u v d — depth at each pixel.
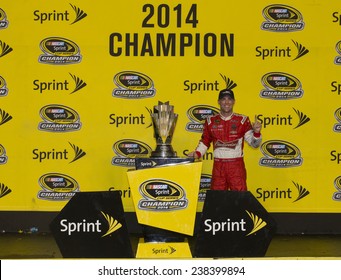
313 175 6.54
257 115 6.51
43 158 6.52
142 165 5.23
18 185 6.52
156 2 6.47
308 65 6.48
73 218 5.07
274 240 6.35
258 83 6.50
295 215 6.57
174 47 6.49
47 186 6.54
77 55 6.49
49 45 6.47
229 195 5.10
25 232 6.57
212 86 6.50
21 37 6.46
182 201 5.18
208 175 6.54
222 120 5.80
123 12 6.48
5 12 6.44
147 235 5.23
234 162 5.77
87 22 6.47
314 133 6.52
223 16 6.47
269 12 6.47
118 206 5.09
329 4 6.46
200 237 5.08
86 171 6.54
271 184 6.54
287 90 6.50
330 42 6.47
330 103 6.50
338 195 6.54
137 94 6.51
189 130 6.52
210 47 6.48
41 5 6.45
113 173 6.54
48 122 6.51
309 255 5.67
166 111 5.39
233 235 5.09
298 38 6.47
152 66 6.50
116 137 6.53
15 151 6.50
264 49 6.48
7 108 6.49
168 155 5.37
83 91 6.50
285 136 6.52
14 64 6.47
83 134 6.52
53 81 6.49
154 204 5.18
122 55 6.50
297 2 6.45
